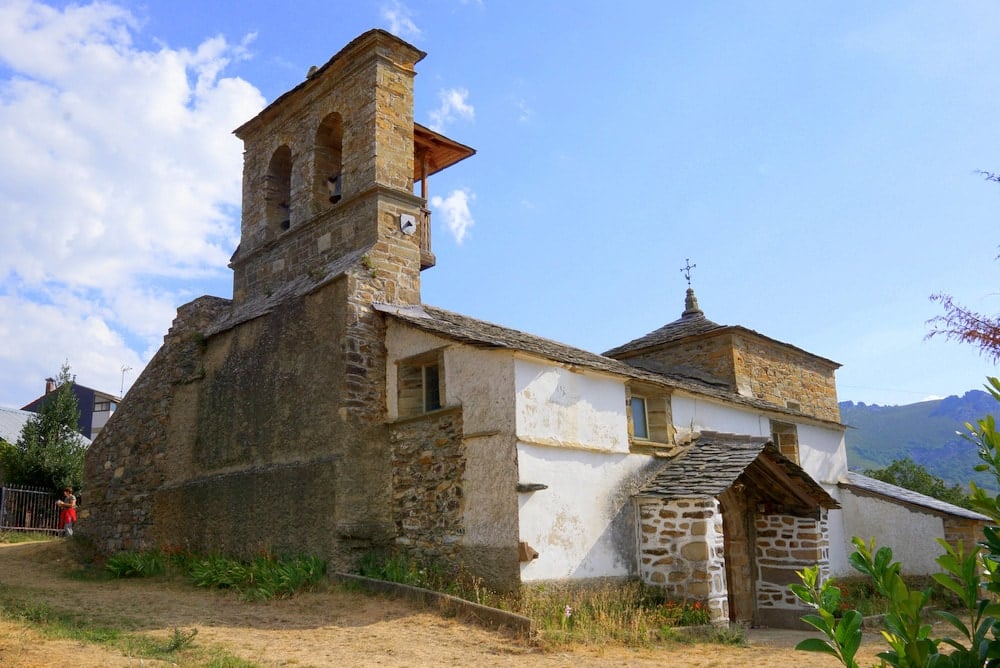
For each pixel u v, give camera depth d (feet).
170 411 54.65
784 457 45.62
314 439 43.09
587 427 41.55
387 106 48.75
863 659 31.17
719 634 35.91
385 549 41.32
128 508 55.36
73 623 29.89
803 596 10.30
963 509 61.31
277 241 53.16
